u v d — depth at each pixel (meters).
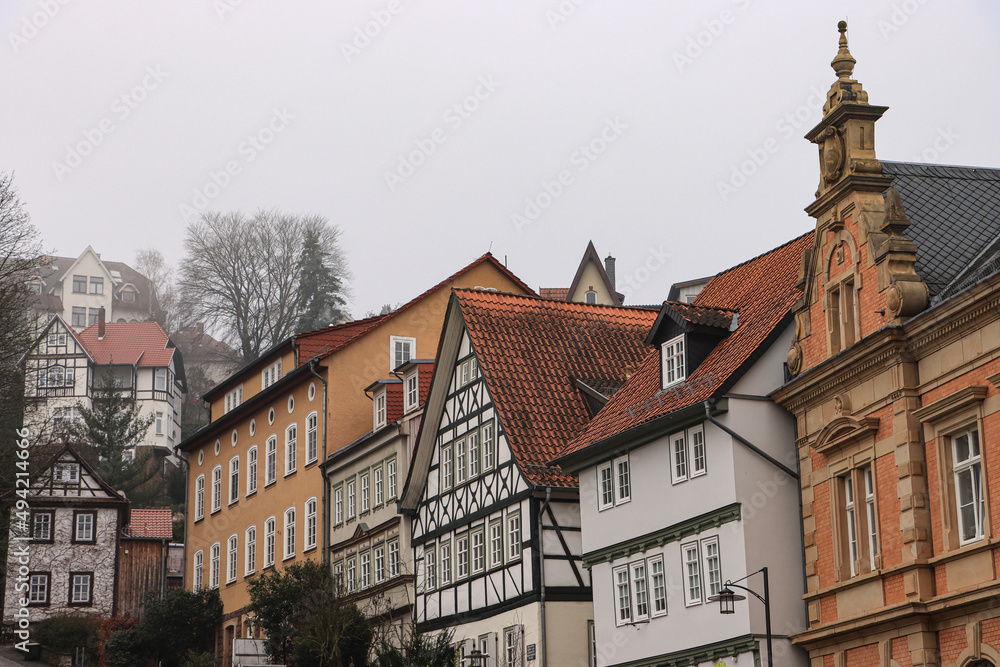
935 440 21.45
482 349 35.75
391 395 42.41
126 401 79.94
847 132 24.33
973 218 24.64
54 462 45.47
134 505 76.06
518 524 33.06
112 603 59.81
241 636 51.09
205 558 56.72
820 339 24.92
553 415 34.69
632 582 29.19
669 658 27.61
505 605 33.22
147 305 124.31
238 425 54.88
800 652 25.19
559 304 38.31
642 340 38.12
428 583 37.41
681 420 27.53
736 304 30.30
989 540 19.94
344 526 43.91
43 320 49.41
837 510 24.20
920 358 22.05
